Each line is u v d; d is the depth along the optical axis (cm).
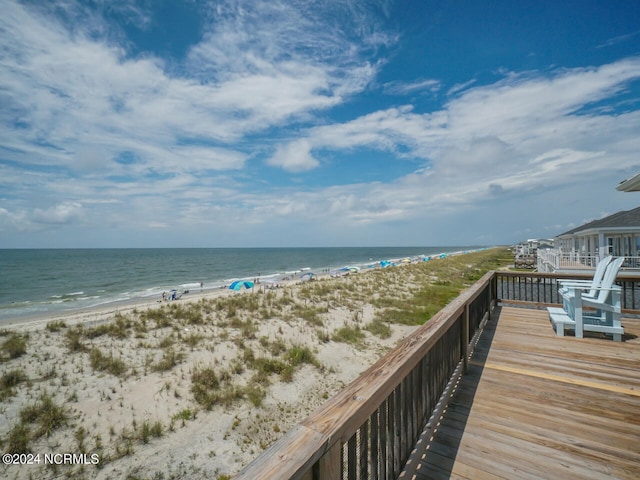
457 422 255
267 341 865
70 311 1588
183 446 471
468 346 366
